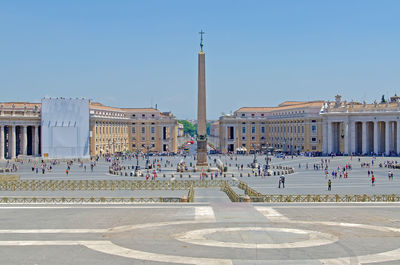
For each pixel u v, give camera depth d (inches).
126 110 7352.4
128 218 1416.1
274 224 1326.3
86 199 1862.7
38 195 2094.0
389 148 5393.7
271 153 6609.3
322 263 974.4
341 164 4323.3
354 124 5634.8
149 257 1019.3
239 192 2250.2
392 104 5477.4
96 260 1002.1
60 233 1230.9
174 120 7352.4
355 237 1183.6
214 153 6919.3
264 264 967.6
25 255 1039.0
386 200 1769.2
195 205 1654.8
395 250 1069.1
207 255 1031.0
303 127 6314.0
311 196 1876.2
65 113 5182.1
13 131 5300.2
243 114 7485.2
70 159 5162.4
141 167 4141.2
